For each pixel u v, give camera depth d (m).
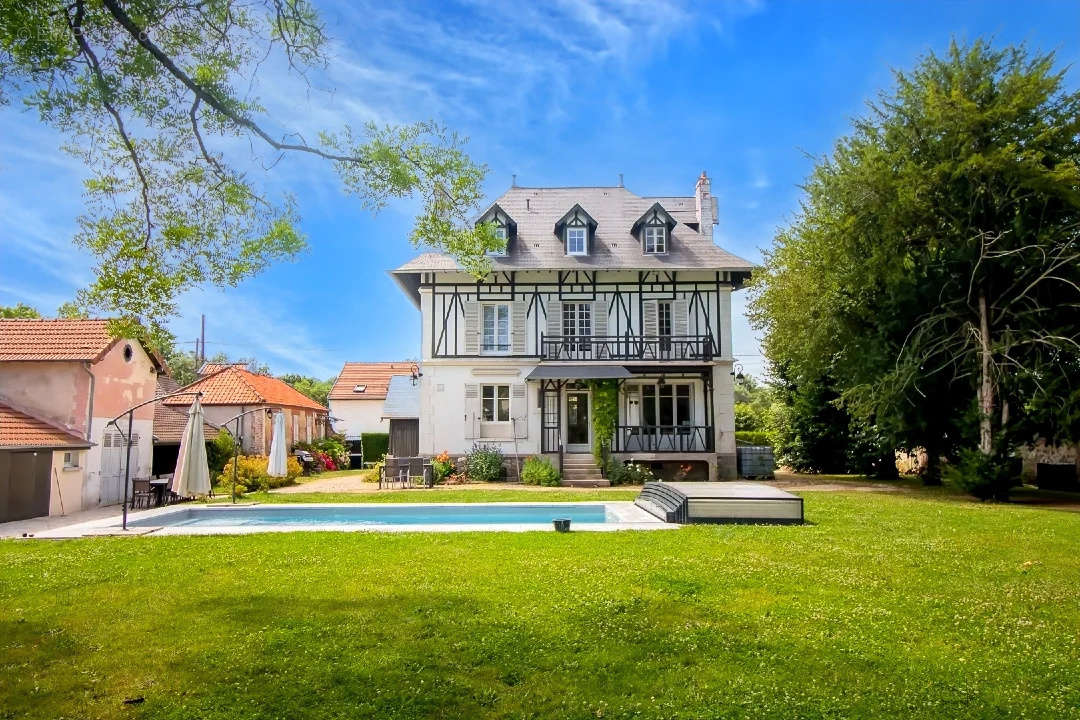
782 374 28.11
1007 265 17.81
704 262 24.48
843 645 5.26
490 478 22.98
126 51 7.42
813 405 27.06
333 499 17.25
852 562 8.35
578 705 4.25
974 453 17.05
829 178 20.30
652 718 4.07
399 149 9.28
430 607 6.36
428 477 20.92
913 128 18.61
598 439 22.78
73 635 5.67
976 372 18.25
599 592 6.86
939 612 6.16
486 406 24.27
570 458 23.11
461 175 9.66
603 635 5.52
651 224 24.89
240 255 9.48
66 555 9.35
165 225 9.10
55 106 7.27
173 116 8.16
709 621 5.90
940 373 19.34
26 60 6.59
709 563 8.27
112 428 18.73
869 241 19.50
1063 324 17.41
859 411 19.89
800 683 4.55
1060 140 17.39
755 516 11.90
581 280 24.53
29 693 4.48
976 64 18.38
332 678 4.67
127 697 4.41
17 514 15.13
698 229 26.33
